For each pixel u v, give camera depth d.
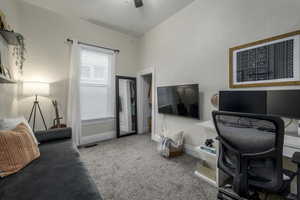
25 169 1.27
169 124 3.19
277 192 1.01
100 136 3.62
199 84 2.54
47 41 2.92
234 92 1.82
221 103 1.95
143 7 2.82
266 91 1.58
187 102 2.62
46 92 2.59
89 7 2.85
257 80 1.83
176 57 3.00
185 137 2.81
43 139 2.01
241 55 1.97
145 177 1.94
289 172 1.13
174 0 2.61
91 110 3.53
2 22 1.81
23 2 2.66
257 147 1.04
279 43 1.65
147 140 3.60
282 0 1.63
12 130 1.47
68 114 3.07
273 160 0.99
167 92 3.03
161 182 1.83
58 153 1.65
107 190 1.67
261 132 1.01
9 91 2.23
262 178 1.04
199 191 1.66
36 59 2.80
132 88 4.18
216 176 1.73
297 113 1.40
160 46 3.43
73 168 1.33
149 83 4.50
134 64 4.25
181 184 1.79
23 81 2.53
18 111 2.61
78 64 3.19
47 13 2.91
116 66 3.88
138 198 1.55
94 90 3.57
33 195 0.94
